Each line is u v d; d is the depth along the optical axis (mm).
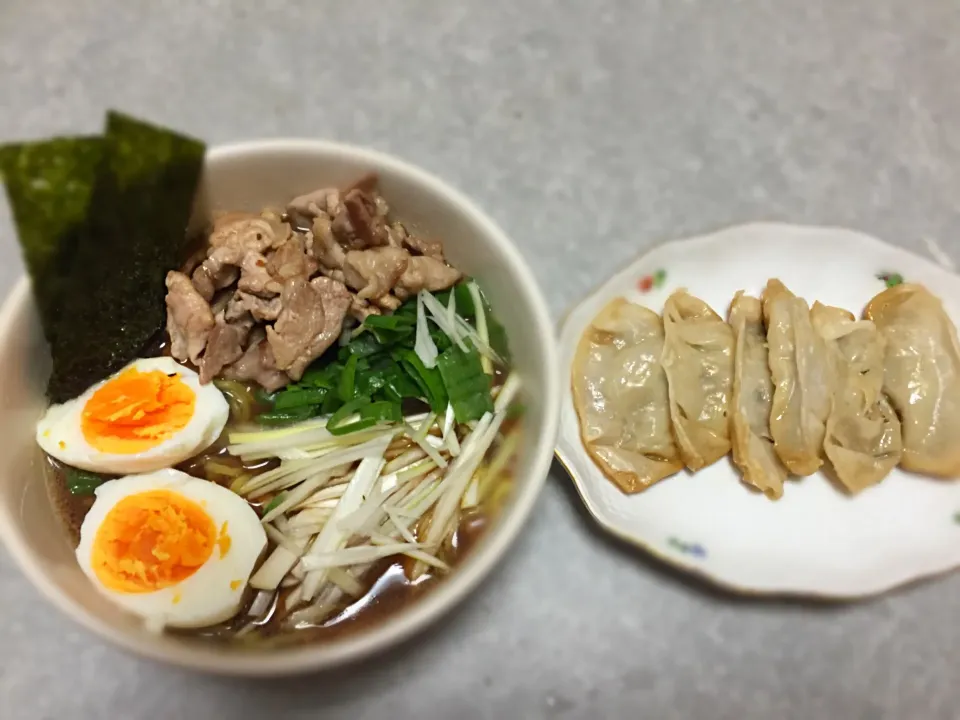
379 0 380
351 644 218
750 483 312
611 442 314
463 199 260
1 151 231
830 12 392
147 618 243
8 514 229
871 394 324
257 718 290
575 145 361
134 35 369
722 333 327
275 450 276
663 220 353
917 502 320
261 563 266
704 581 304
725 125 368
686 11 387
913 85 381
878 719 303
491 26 379
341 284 277
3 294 320
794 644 309
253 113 358
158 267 271
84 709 286
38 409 257
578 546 311
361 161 261
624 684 301
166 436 268
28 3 372
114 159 244
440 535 268
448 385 276
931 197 364
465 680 297
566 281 342
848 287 340
